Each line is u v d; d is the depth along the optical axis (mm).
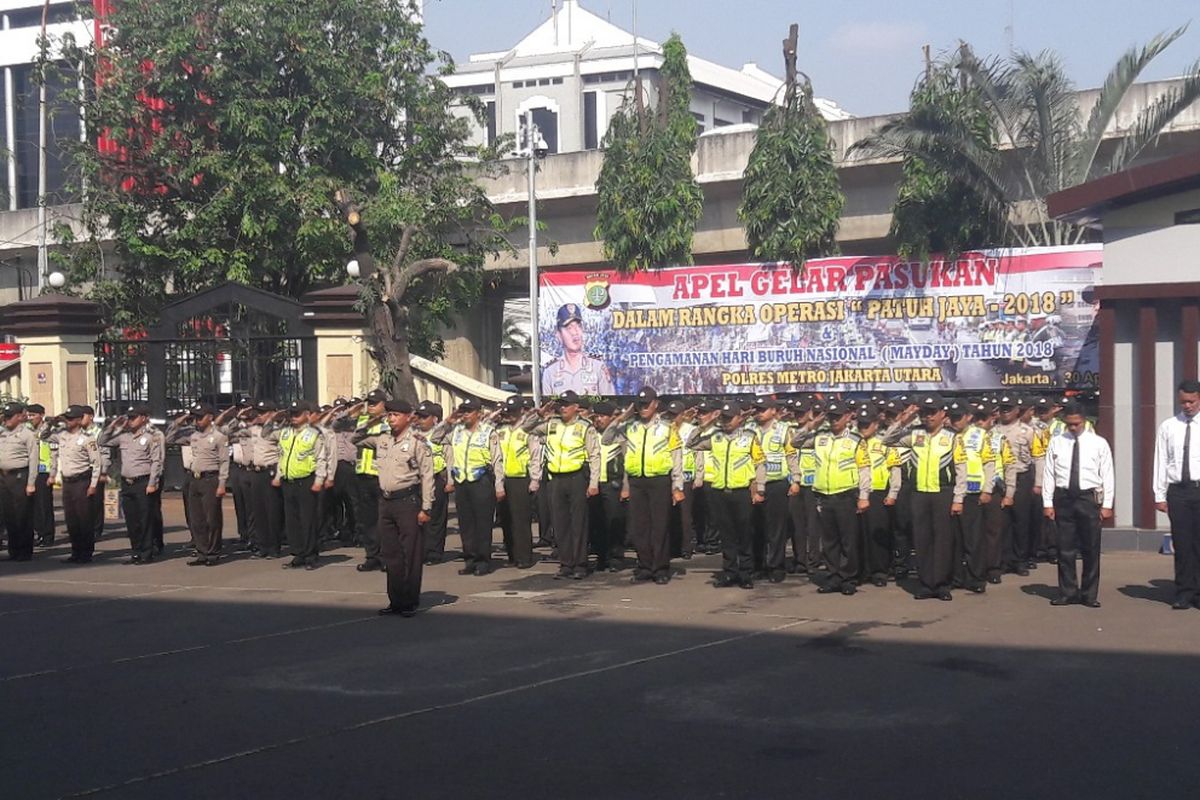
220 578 14594
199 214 24359
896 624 11062
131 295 25922
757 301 22062
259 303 20516
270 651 10305
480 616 11758
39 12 50469
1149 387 15250
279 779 6863
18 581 14656
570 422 14141
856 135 24516
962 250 20594
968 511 12695
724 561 13477
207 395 20000
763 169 22219
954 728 7652
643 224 23438
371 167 25609
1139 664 9367
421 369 22719
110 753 7434
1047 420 14734
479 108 27312
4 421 16516
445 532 15836
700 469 14195
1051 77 19859
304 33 24312
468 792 6562
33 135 49625
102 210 25219
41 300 21422
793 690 8617
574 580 14039
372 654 10055
